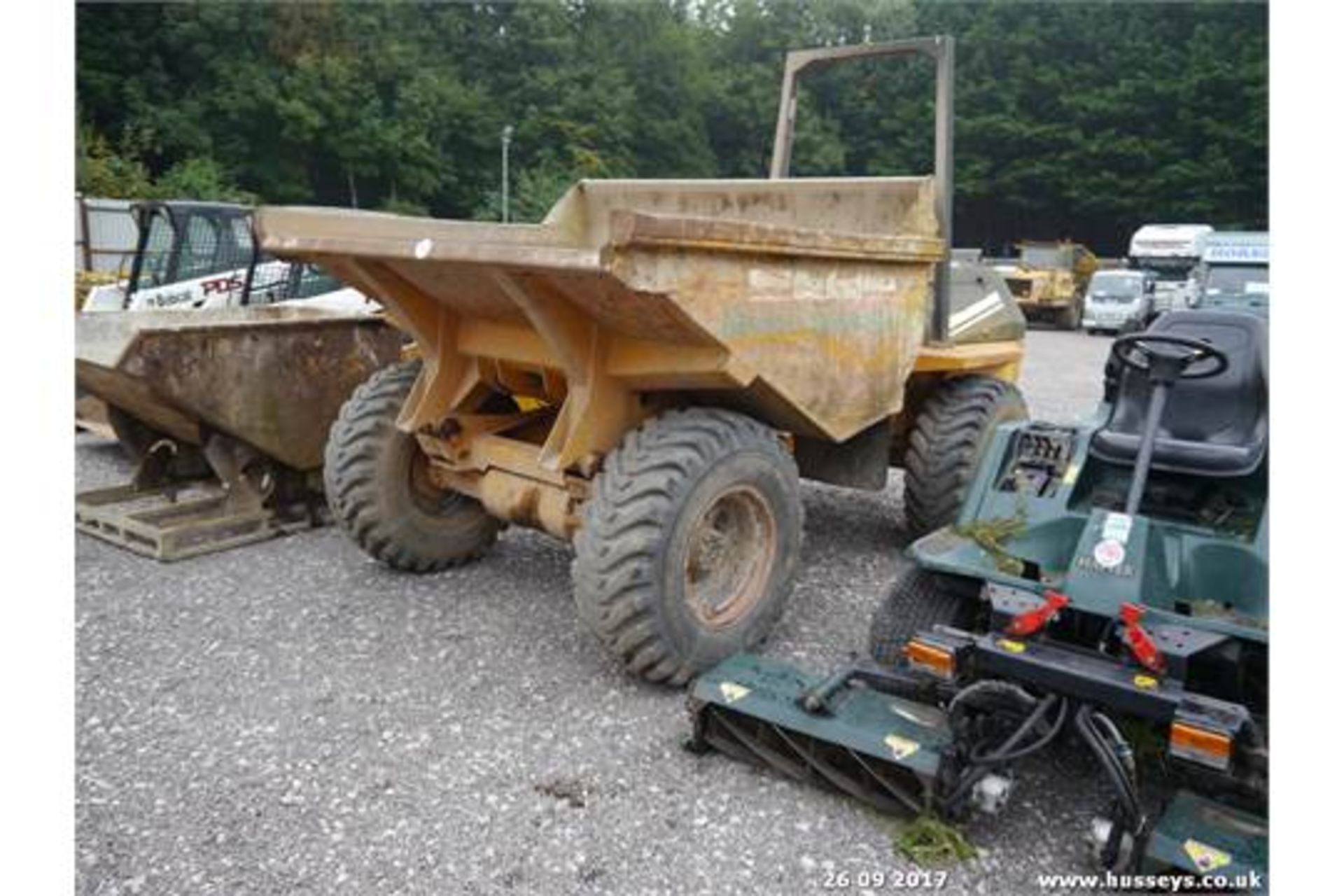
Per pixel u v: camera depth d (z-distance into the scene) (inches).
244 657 146.6
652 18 1615.4
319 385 206.7
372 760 118.6
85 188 949.8
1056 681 101.3
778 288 131.6
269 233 146.9
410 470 175.0
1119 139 1600.6
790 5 1721.2
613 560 127.8
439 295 150.5
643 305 118.6
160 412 201.6
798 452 182.2
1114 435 128.0
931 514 187.6
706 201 189.3
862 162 1712.6
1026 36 1649.9
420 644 151.3
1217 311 133.0
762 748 115.6
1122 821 96.7
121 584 175.9
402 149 1296.8
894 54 191.9
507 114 1433.3
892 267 156.0
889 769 107.0
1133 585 107.0
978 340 202.8
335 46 1320.1
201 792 111.9
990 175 1656.0
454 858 100.7
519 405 174.7
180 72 1241.4
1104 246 1699.1
